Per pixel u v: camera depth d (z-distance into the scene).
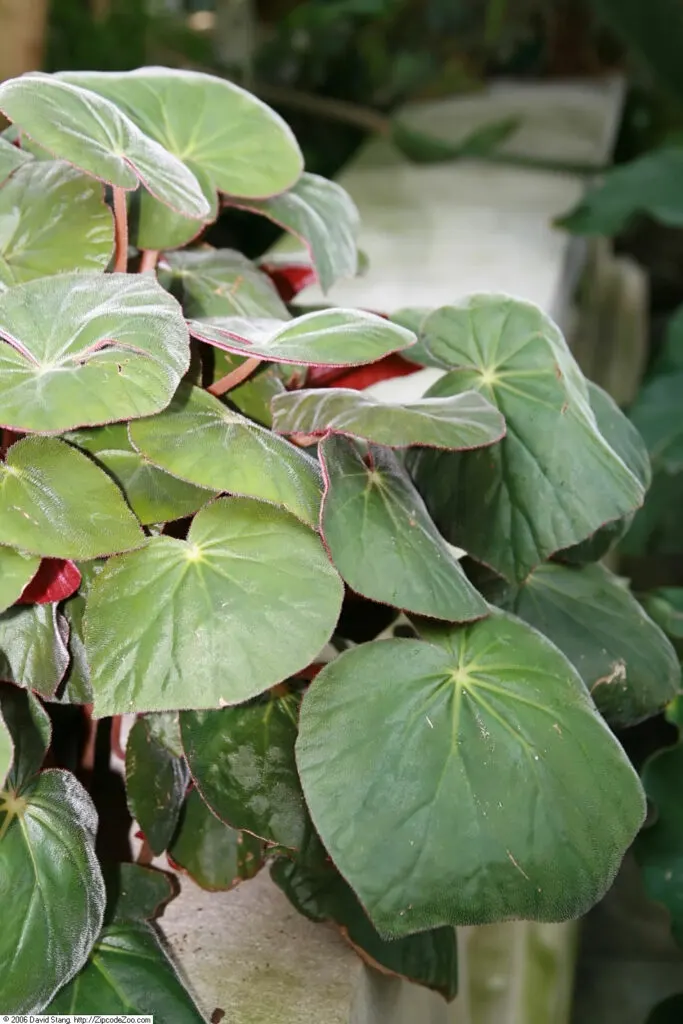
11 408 0.92
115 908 0.97
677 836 1.09
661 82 2.43
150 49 2.10
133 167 0.97
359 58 2.83
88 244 1.01
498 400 1.02
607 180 1.96
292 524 0.94
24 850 0.93
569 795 0.93
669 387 1.69
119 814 1.04
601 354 2.59
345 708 0.93
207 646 0.91
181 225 1.05
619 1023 1.62
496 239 1.86
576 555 1.06
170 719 0.98
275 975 0.98
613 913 1.81
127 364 0.93
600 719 0.96
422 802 0.92
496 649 0.96
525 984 1.36
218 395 1.01
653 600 1.23
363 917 0.99
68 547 0.91
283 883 1.00
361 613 1.04
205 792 0.95
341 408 0.95
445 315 1.06
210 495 0.96
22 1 1.35
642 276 3.24
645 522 1.82
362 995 0.98
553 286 1.65
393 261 1.75
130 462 0.96
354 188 2.17
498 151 2.39
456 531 1.02
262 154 1.07
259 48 2.57
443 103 2.90
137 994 0.94
